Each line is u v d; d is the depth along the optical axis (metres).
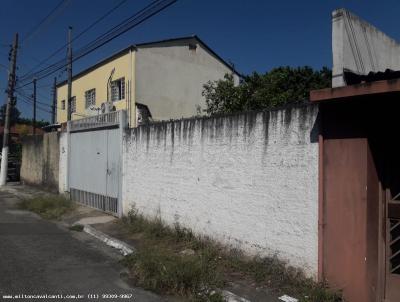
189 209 8.59
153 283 6.09
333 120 5.57
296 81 16.56
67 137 16.03
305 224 5.96
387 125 5.31
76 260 7.61
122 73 18.94
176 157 9.07
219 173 7.70
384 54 6.84
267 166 6.62
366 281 5.16
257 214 6.80
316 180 5.80
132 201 11.04
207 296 5.60
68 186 15.84
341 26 5.89
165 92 19.12
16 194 18.33
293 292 5.70
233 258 7.03
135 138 10.91
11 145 32.44
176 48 19.61
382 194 5.36
